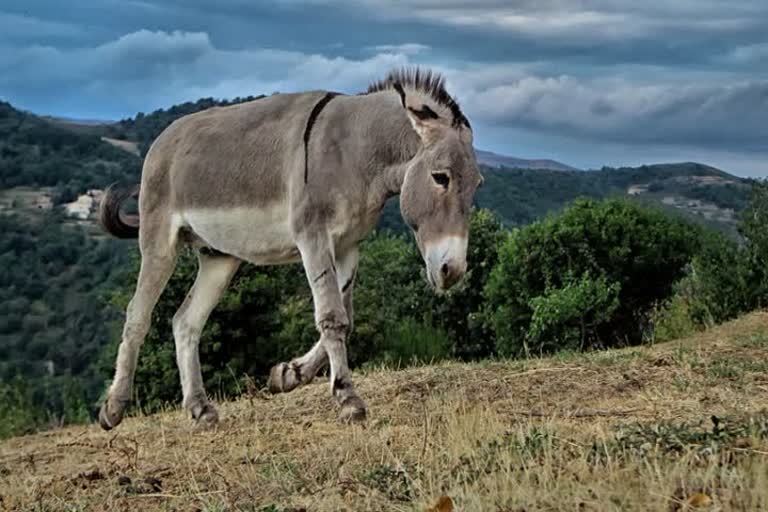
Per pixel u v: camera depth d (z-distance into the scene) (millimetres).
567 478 5949
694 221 22500
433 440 7789
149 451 9195
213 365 19969
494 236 27062
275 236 9484
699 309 19875
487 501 5742
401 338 22688
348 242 9203
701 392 9266
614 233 21500
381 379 11859
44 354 48938
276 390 9547
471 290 26672
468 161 8523
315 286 8969
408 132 8797
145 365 19500
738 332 14523
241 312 19844
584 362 11453
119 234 10859
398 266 28719
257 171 9438
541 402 9430
